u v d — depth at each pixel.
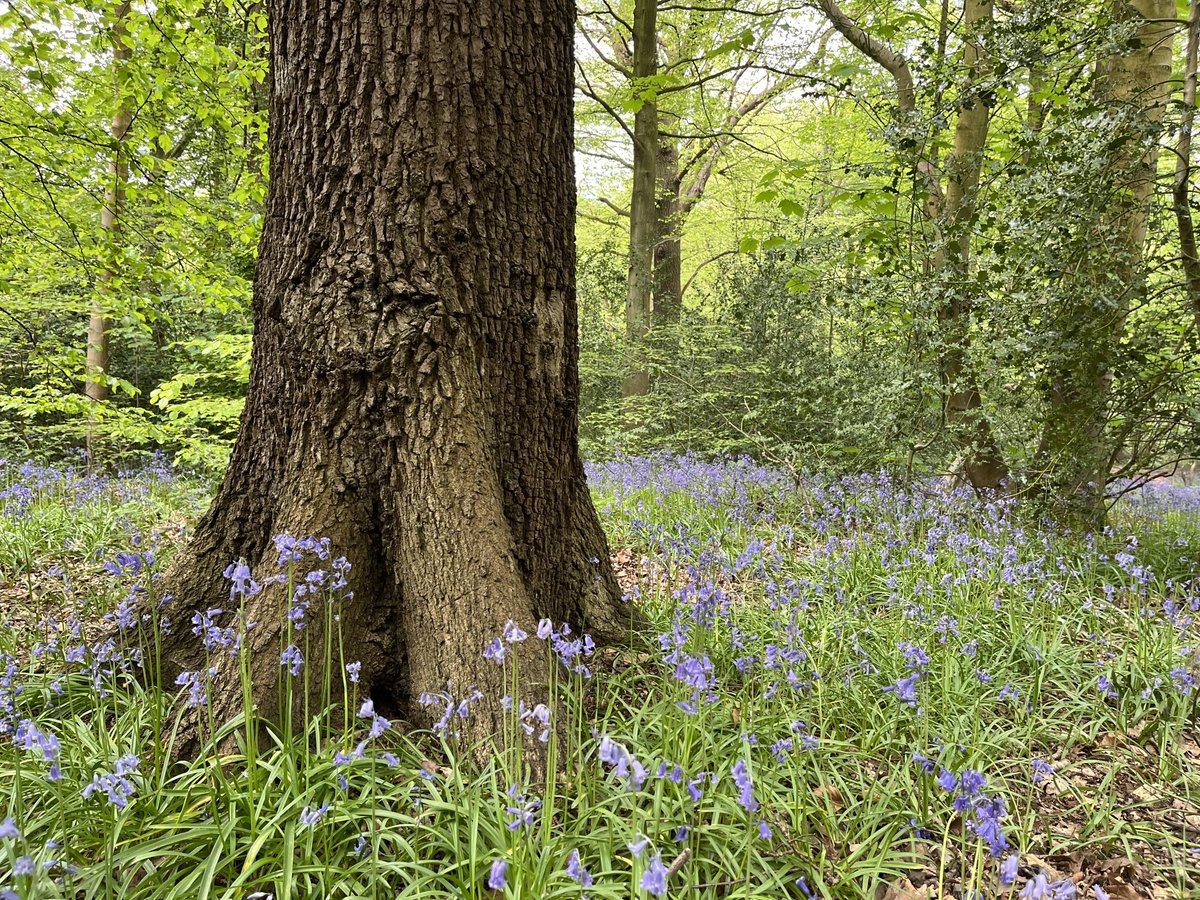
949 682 3.45
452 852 2.11
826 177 9.80
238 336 7.73
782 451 9.07
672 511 6.83
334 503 2.98
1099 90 6.32
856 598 4.57
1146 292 5.62
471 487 2.95
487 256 3.13
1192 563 5.44
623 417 11.91
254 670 2.71
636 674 3.42
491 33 3.06
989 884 2.29
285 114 3.07
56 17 5.77
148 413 8.38
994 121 8.95
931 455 7.97
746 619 4.11
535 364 3.34
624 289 13.56
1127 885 2.39
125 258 6.49
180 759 2.51
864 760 2.92
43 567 5.05
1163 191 6.00
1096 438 5.88
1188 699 3.42
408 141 2.94
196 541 3.34
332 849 2.11
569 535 3.62
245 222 6.57
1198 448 5.66
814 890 2.17
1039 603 4.39
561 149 3.39
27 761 2.43
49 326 11.27
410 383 2.96
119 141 5.88
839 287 6.95
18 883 1.67
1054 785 2.97
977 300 6.05
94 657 2.70
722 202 19.20
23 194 6.30
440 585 2.85
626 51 15.07
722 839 2.21
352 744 2.51
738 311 10.82
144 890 1.90
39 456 9.59
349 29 2.91
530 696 2.64
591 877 1.75
